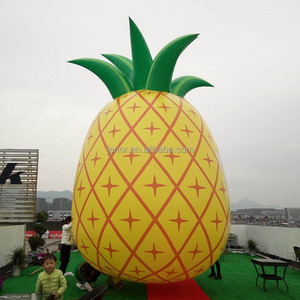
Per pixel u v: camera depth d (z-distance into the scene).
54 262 4.58
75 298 6.39
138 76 7.26
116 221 5.39
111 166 5.80
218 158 6.70
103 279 8.20
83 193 6.11
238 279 8.58
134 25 6.80
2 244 9.69
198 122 6.78
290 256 11.30
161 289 6.73
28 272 9.36
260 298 6.62
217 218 5.82
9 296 4.07
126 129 6.11
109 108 6.98
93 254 5.90
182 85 7.75
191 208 5.45
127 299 6.29
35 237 13.77
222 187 6.27
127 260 5.45
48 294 4.19
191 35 6.38
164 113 6.29
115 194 5.53
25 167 13.14
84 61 7.57
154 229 5.25
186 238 5.36
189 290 6.88
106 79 7.59
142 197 5.36
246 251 15.09
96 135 6.61
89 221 5.78
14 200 12.79
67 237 7.98
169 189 5.42
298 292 7.15
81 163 6.71
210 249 5.75
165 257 5.35
